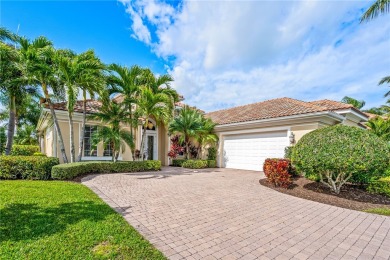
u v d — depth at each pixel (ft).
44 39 37.78
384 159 23.11
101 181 30.99
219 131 58.70
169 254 12.44
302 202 23.94
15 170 30.66
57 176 30.78
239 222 17.67
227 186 30.99
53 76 35.04
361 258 12.63
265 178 37.42
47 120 55.67
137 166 43.70
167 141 62.44
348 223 18.11
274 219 18.62
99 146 49.98
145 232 15.23
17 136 104.42
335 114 39.70
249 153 51.08
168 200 23.06
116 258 11.56
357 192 27.81
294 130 42.14
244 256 12.50
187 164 55.42
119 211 19.06
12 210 17.08
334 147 24.62
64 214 16.90
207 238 14.64
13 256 11.27
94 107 50.80
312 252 13.17
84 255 11.65
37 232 13.82
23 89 49.52
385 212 20.77
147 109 43.98
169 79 47.09
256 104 65.62
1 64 38.58
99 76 38.14
